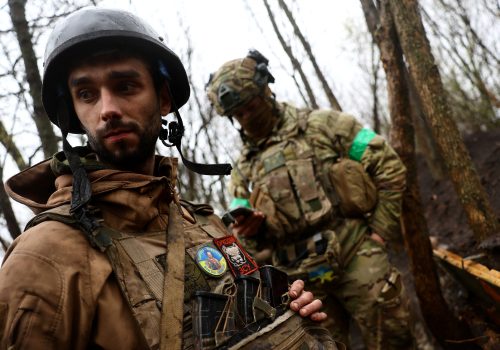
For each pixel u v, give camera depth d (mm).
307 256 2389
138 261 885
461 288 2881
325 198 2387
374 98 4375
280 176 2459
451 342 2621
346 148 2512
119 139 955
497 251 2158
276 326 948
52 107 1128
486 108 5719
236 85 2457
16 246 842
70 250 827
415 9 2527
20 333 729
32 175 1057
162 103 1227
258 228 2459
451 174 2443
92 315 795
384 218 2428
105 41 975
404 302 2354
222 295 902
